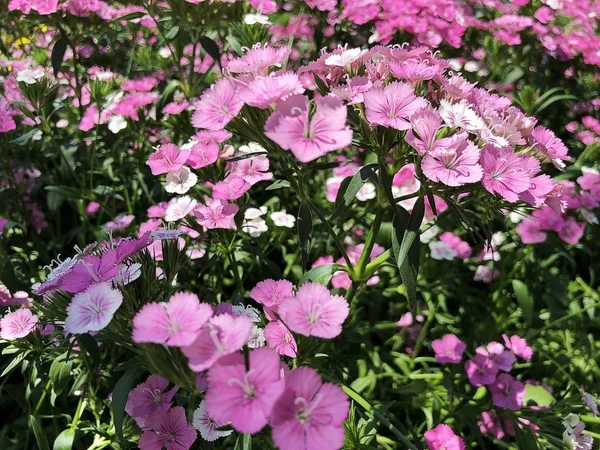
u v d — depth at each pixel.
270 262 0.40
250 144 0.36
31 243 0.45
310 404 0.16
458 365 0.37
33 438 0.35
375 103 0.23
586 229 0.43
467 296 0.40
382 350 0.40
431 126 0.22
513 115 0.26
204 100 0.24
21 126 0.49
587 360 0.40
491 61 0.53
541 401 0.34
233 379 0.16
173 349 0.18
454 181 0.22
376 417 0.25
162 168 0.33
